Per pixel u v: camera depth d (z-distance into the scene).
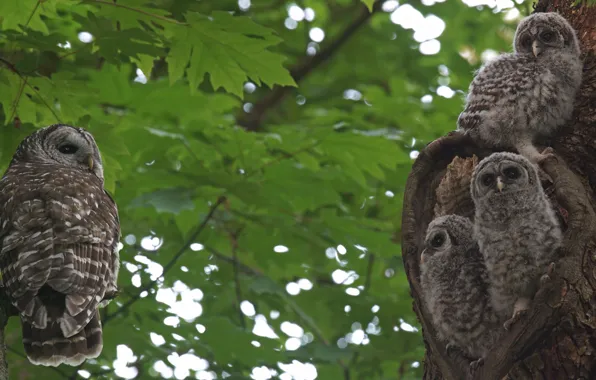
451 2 19.25
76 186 8.05
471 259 8.06
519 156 7.81
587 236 7.12
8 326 11.62
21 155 9.33
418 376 13.38
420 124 14.98
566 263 7.02
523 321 6.94
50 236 7.40
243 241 13.41
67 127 9.61
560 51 8.82
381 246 13.02
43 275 7.08
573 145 8.30
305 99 19.67
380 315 13.69
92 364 12.48
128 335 12.23
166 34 10.19
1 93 9.99
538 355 6.95
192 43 10.19
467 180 8.61
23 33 9.61
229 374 12.81
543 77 8.70
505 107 8.77
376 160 12.43
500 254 7.59
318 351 12.80
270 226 13.14
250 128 18.52
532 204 7.53
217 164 12.55
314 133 12.18
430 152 8.86
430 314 7.91
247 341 12.40
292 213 12.95
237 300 13.48
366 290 14.05
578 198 7.38
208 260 13.24
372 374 13.44
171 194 11.26
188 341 12.69
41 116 10.73
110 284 7.76
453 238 8.13
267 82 10.47
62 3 10.75
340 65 20.14
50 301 7.10
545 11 9.87
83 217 7.77
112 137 10.71
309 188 12.33
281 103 19.67
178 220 12.65
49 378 12.12
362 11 19.77
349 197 15.38
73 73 9.94
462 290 7.95
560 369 6.88
